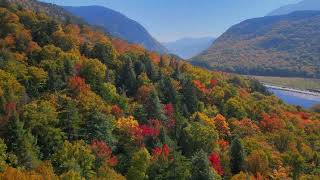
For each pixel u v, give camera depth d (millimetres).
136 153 112688
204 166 110250
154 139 129250
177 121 148000
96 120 122562
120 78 176375
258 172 127750
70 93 144375
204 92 193750
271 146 157750
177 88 182125
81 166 100875
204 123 156375
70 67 159250
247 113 192125
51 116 117562
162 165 111938
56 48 172875
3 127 103562
